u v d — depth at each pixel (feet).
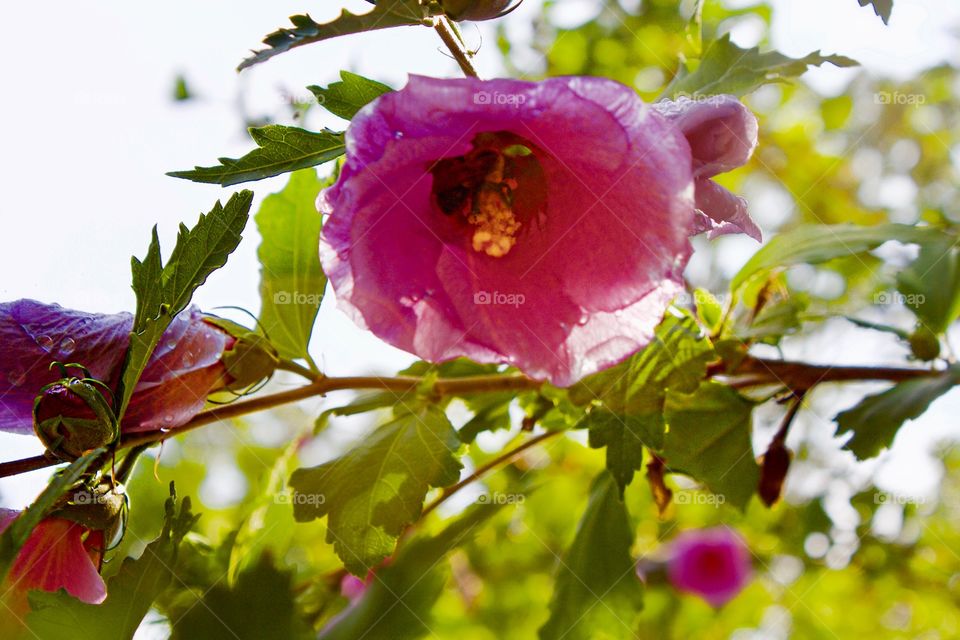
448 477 1.54
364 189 1.39
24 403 1.44
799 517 1.92
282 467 1.73
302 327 1.59
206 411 1.52
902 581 1.98
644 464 1.69
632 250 1.41
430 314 1.43
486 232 1.43
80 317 1.45
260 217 1.62
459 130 1.40
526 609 2.02
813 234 1.70
